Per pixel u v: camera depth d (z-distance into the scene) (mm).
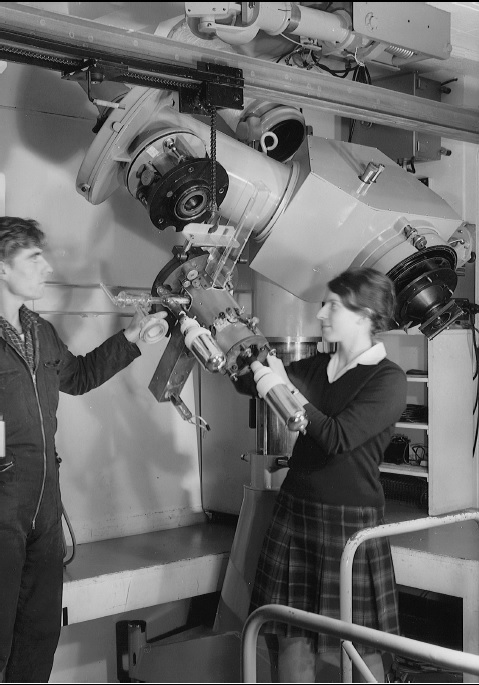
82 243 3293
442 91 3590
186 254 2350
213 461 3650
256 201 2588
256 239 2732
